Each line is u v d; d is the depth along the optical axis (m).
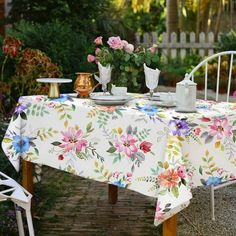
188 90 2.75
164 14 15.77
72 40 6.13
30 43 6.00
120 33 7.64
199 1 13.28
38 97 3.34
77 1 7.30
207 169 2.68
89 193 4.28
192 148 2.61
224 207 3.90
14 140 3.29
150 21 15.84
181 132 2.54
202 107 2.97
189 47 12.38
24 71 5.31
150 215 3.76
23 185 3.45
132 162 2.74
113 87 3.37
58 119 3.12
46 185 4.42
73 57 6.01
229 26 13.56
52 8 7.32
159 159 2.60
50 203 3.93
